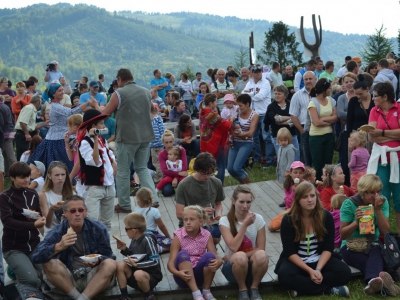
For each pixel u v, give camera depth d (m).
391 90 6.69
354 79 8.60
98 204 7.11
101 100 13.27
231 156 9.57
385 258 5.86
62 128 9.27
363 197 6.01
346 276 5.67
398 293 5.55
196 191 6.44
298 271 5.70
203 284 5.71
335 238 6.53
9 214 5.91
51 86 9.27
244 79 14.23
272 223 7.45
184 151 9.56
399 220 6.85
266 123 10.28
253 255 5.64
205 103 9.18
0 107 11.34
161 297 5.78
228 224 5.92
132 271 5.64
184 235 5.79
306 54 20.89
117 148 8.29
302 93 9.49
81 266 5.64
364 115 8.12
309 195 5.63
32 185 7.52
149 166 11.19
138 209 6.76
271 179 10.52
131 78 8.32
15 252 5.94
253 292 5.66
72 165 9.21
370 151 8.42
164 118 15.01
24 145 12.55
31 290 5.53
